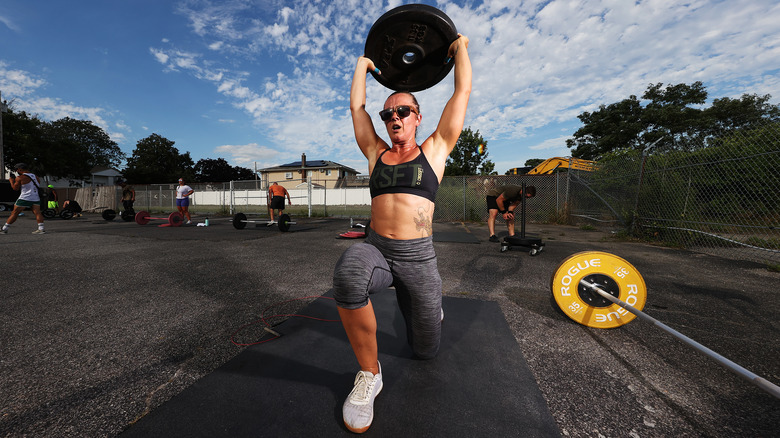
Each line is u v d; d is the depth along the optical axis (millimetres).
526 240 4965
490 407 1426
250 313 2613
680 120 25375
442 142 1557
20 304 2826
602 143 27328
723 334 2182
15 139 27500
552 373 1718
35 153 28328
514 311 2623
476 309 2629
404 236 1441
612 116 27969
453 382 1616
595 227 8852
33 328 2322
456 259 4723
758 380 1104
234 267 4285
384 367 1758
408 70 1787
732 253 5004
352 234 7195
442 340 2080
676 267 4160
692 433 1275
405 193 1445
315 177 39844
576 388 1583
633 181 7234
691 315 2525
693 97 27031
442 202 12273
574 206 10734
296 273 3955
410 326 1602
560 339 2121
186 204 10500
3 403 1475
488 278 3648
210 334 2221
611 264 2246
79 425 1333
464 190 11844
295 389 1571
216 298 2996
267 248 5879
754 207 5340
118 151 49938
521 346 2020
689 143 5984
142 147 50531
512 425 1313
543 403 1453
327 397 1511
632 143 27000
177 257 4996
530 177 11680
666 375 1697
